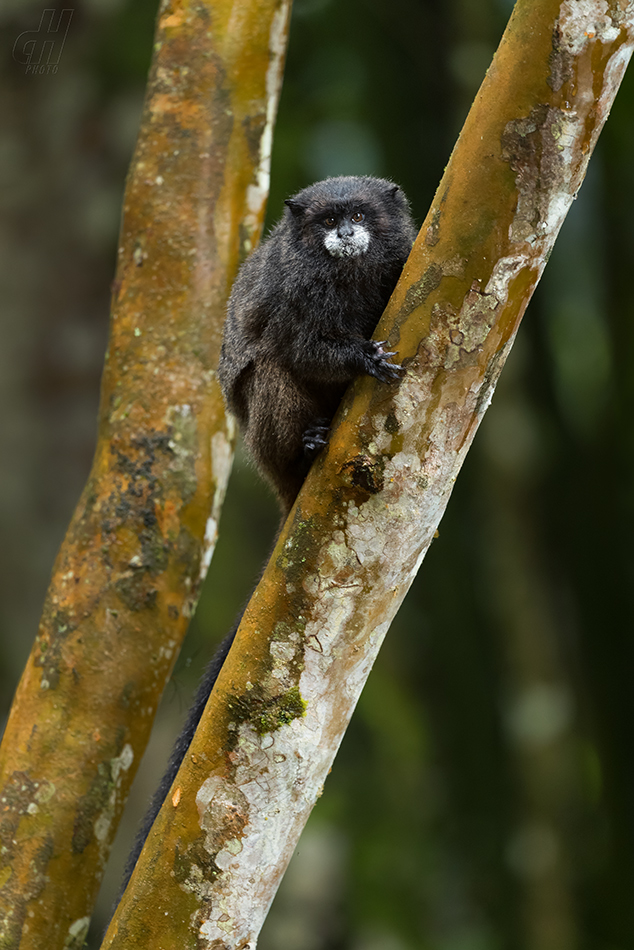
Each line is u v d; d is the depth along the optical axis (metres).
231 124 9.17
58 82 15.91
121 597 8.41
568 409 15.77
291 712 6.11
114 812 8.29
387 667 16.36
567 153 5.70
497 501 14.64
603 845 14.48
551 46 5.57
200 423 8.80
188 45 9.21
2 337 15.64
